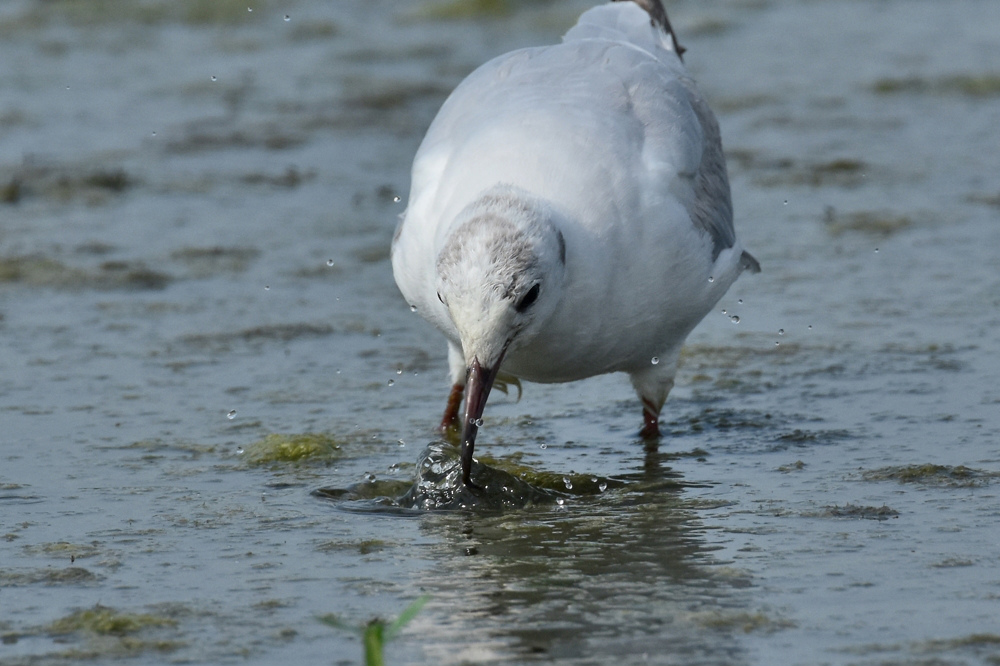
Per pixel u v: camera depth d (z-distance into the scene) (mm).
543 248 8906
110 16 33844
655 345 10727
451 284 8844
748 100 24750
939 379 11984
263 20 33844
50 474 10062
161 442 10844
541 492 9609
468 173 9914
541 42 29656
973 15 31797
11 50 30250
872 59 27750
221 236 17656
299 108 25047
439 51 29500
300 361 13094
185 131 23484
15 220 18391
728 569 7914
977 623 7008
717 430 11148
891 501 9078
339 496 9664
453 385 11336
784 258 16172
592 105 10445
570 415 11859
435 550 8445
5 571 8086
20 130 23422
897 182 19312
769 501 9242
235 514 9203
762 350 13133
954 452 10117
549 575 7922
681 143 10547
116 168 20953
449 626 7172
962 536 8320
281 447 10594
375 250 17078
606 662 6680
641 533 8664
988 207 17859
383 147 22438
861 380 12094
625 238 9852
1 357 13039
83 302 14914
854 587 7547
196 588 7797
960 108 23641
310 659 6789
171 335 13812
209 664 6746
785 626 7047
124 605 7527
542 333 9625
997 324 13438
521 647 6879
